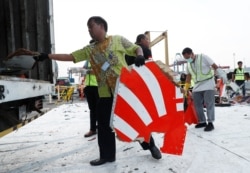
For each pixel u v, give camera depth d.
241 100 12.29
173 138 2.89
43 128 6.61
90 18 3.29
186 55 5.85
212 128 5.57
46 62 4.54
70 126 6.77
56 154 4.25
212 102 5.56
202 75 5.62
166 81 2.90
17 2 4.23
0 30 4.11
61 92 17.22
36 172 3.43
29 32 4.33
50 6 4.56
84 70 5.47
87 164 3.67
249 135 5.06
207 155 3.87
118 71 3.26
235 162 3.54
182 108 2.92
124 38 3.33
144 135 2.84
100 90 3.48
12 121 3.14
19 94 2.83
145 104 2.85
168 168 3.38
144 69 2.86
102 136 3.60
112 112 2.79
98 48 3.31
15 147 4.81
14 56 3.38
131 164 3.58
